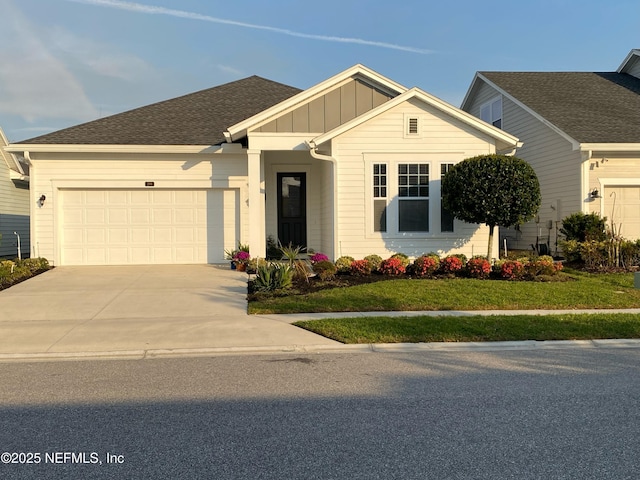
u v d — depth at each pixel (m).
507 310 9.08
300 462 3.54
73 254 14.88
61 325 8.08
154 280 12.18
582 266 13.38
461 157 13.59
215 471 3.43
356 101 14.38
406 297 9.81
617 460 3.55
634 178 15.14
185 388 5.21
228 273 13.27
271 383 5.37
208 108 17.42
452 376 5.61
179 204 15.18
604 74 20.48
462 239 13.60
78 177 14.77
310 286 11.04
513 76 20.20
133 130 15.57
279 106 13.93
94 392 5.10
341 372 5.77
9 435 4.05
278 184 16.50
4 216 19.59
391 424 4.21
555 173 16.12
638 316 8.39
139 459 3.61
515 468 3.44
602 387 5.18
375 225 13.46
